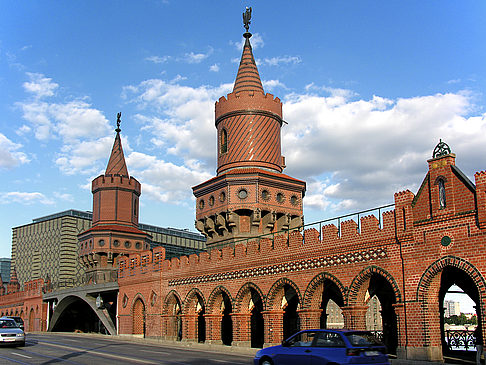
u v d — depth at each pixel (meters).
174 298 44.78
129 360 25.66
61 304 65.38
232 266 37.75
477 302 29.53
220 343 39.31
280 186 43.12
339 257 29.55
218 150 46.88
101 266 61.22
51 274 99.62
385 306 33.94
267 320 34.09
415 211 25.98
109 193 64.12
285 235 33.69
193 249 95.38
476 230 23.33
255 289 35.47
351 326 28.39
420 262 25.42
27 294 74.12
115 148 67.44
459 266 23.80
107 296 59.84
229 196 41.91
